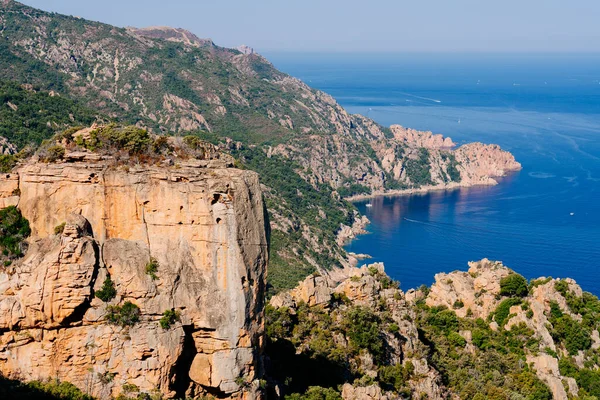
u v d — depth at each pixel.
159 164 65.50
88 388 60.03
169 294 61.44
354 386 87.44
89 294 59.97
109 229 62.06
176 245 62.41
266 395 68.12
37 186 62.47
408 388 97.31
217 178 63.44
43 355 60.06
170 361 60.97
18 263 61.03
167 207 62.41
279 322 97.25
